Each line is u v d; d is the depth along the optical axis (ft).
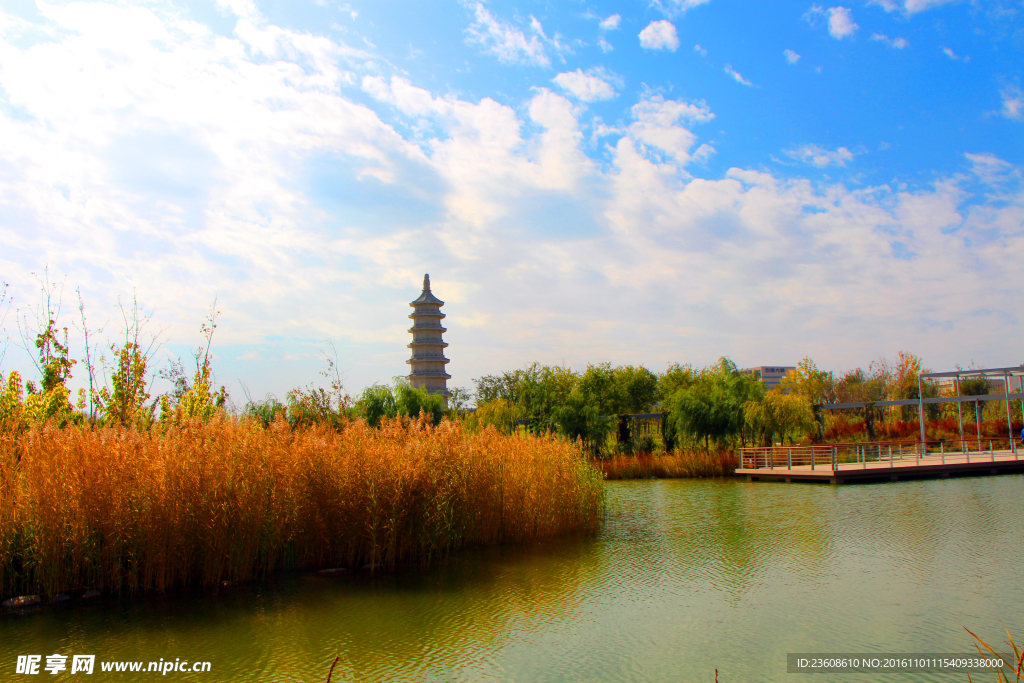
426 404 102.37
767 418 105.81
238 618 32.27
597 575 40.40
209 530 35.76
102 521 33.88
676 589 37.60
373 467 42.01
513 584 38.45
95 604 33.68
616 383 149.69
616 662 27.48
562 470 53.06
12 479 33.71
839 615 32.94
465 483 45.85
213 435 38.63
